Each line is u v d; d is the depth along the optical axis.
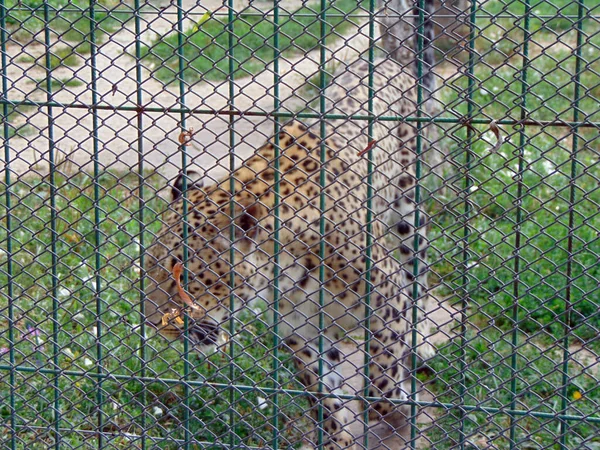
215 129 8.67
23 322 5.14
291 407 4.53
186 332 3.52
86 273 5.73
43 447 4.11
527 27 3.03
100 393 3.60
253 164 4.16
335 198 4.19
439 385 4.83
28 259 6.02
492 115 8.92
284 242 4.09
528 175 7.31
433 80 5.58
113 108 3.32
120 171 7.70
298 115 3.21
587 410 4.42
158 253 4.05
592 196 6.97
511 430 3.31
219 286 4.01
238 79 9.88
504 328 5.49
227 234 3.93
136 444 4.14
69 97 9.52
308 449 4.33
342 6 11.45
